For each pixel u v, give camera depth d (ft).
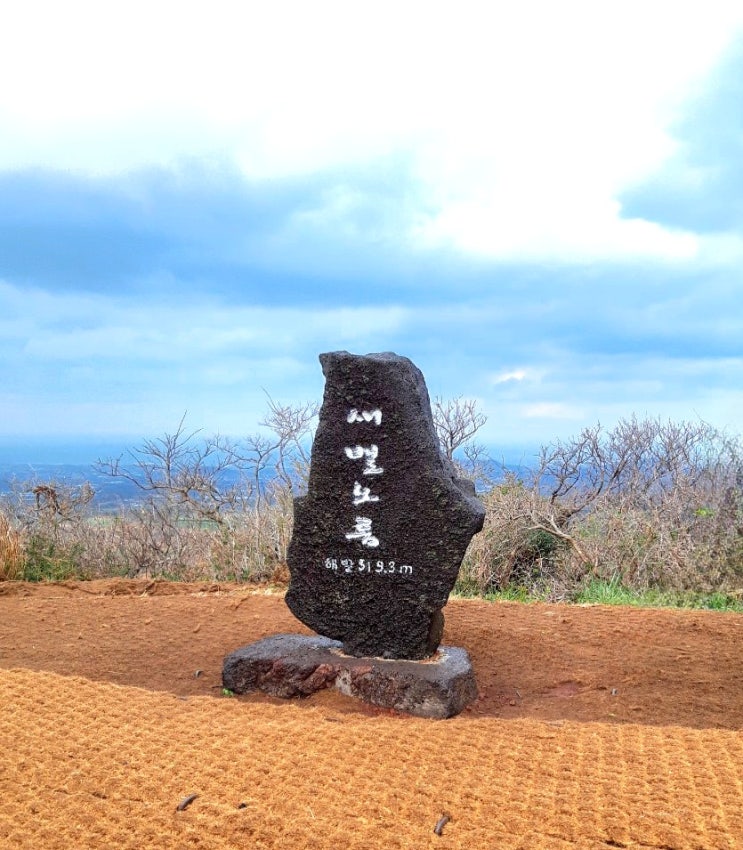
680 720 15.64
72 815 10.25
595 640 20.13
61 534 33.45
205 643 20.01
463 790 10.94
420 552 16.67
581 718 15.72
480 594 30.40
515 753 12.11
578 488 35.17
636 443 34.94
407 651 16.76
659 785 11.01
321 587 17.26
